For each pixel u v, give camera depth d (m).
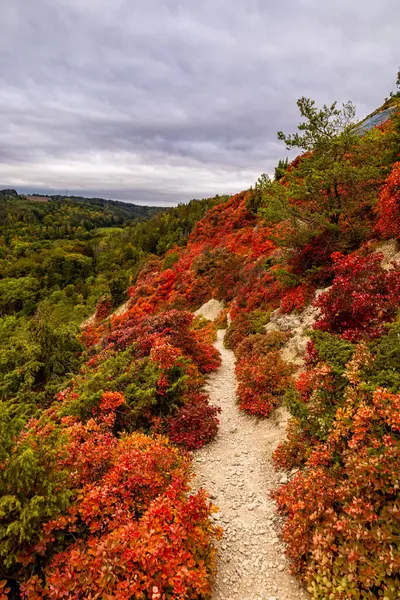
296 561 4.79
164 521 4.55
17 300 59.19
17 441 5.02
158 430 8.80
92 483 5.36
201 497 4.93
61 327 17.27
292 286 16.25
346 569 3.81
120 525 4.62
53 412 9.54
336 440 5.30
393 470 4.04
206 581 4.30
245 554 5.29
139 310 31.31
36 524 4.30
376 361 5.83
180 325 14.70
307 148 17.11
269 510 6.22
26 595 4.11
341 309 9.06
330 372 6.59
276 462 7.48
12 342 15.90
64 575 3.91
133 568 4.03
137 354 12.72
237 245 33.25
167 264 42.59
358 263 10.95
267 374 10.99
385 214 12.45
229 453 8.52
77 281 75.00
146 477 5.31
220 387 13.32
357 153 16.39
